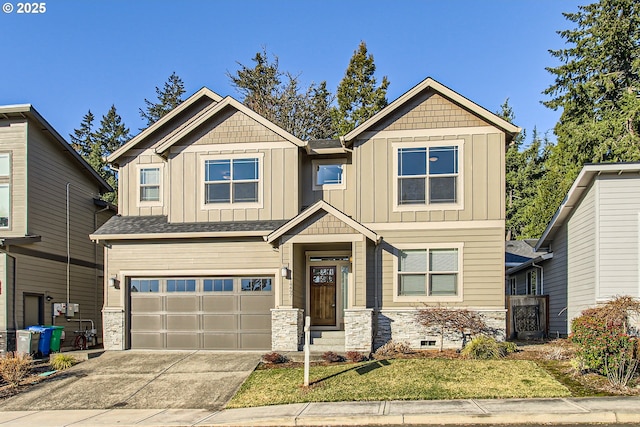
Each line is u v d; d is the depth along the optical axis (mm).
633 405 9648
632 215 14805
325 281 17562
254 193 17406
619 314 11953
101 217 23203
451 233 15812
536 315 19141
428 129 16141
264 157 17438
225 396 12117
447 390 11188
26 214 17609
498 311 15391
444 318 14875
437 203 15945
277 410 10633
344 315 16422
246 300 16922
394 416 9695
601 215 14961
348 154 17828
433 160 16078
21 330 16500
